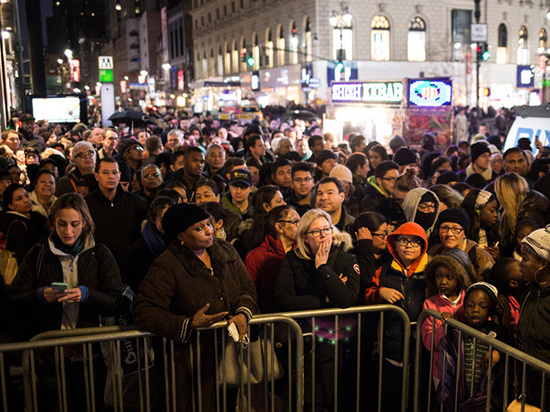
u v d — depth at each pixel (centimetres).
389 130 1622
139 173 763
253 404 436
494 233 573
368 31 5475
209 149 860
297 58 5831
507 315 415
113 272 439
